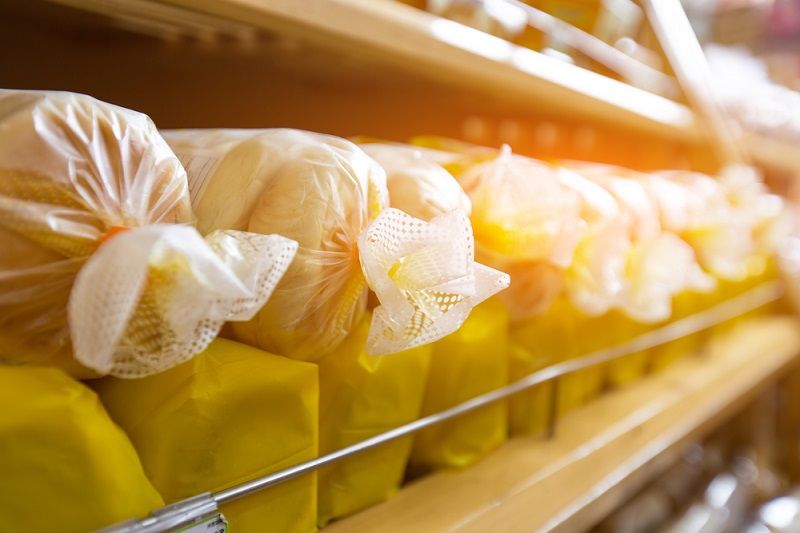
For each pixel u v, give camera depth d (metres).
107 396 0.48
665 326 1.17
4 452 0.37
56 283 0.40
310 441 0.54
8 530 0.38
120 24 0.75
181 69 0.93
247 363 0.50
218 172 0.53
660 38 1.29
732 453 1.77
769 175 1.96
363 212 0.54
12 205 0.39
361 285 0.55
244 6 0.57
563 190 0.74
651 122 1.18
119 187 0.43
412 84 0.99
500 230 0.68
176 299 0.37
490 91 0.96
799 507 1.62
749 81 2.08
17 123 0.39
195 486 0.47
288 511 0.54
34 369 0.41
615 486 0.86
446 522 0.66
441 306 0.51
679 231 1.05
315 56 0.82
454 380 0.72
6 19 0.76
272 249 0.42
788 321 1.70
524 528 0.72
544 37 0.98
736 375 1.30
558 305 0.86
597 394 1.09
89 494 0.40
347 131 1.12
